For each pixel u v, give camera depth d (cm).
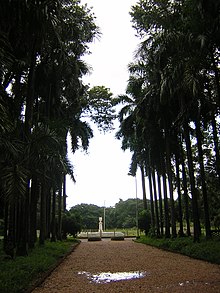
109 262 1292
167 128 2208
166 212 2295
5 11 755
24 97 1566
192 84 1439
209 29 1227
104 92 2825
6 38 714
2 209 1714
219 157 1673
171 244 1762
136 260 1339
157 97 2119
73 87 1809
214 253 1191
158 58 1706
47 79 1638
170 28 1540
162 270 1022
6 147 888
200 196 2877
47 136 1218
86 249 2106
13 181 925
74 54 1633
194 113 1777
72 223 3200
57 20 974
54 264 1117
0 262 964
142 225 3403
